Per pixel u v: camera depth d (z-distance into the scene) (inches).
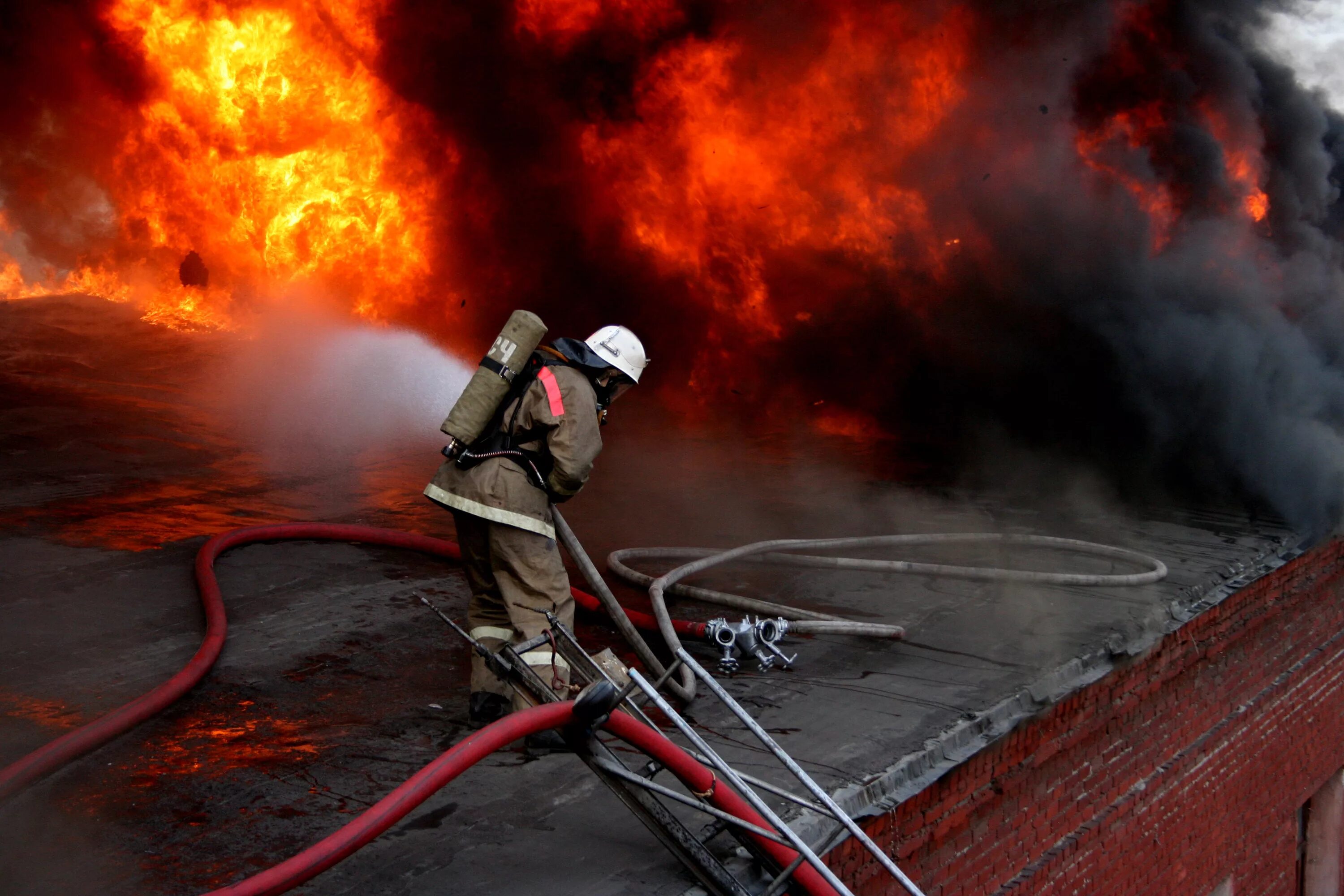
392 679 155.6
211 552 194.5
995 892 161.3
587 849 110.9
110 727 128.6
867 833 126.9
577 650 127.6
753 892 109.6
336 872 104.3
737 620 187.5
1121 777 198.1
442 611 185.0
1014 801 164.1
